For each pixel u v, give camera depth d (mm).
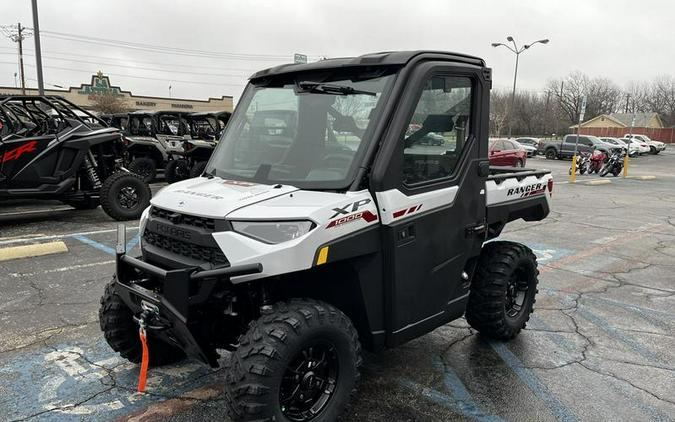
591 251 8258
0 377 3865
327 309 2926
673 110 99875
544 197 4930
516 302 4695
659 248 8547
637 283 6543
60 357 4195
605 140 42531
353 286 3148
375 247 3096
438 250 3516
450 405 3582
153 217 3279
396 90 3156
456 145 3650
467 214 3748
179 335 2963
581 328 5008
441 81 3424
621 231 10000
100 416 3383
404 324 3369
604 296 6000
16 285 5914
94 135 9367
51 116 9438
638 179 22578
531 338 4742
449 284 3705
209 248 2848
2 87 45125
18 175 8562
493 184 4176
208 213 2875
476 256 4051
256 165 3416
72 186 9250
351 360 3020
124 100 51531
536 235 9484
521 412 3510
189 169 14703
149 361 3912
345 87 3289
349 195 2977
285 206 2846
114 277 3721
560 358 4340
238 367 2703
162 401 3570
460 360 4262
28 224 9406
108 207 9461
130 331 3715
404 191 3197
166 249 3156
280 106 3543
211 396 3641
